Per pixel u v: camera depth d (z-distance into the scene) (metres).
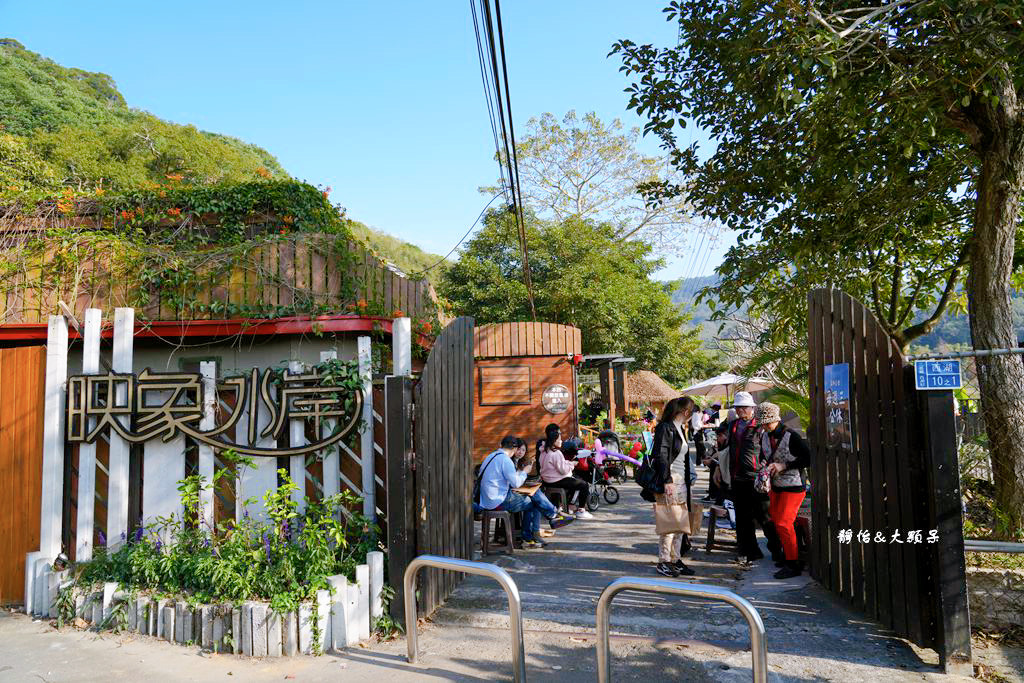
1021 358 5.89
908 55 6.52
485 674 4.43
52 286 9.08
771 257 9.17
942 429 4.41
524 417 14.24
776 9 6.54
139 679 4.48
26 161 32.00
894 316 10.58
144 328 8.72
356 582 5.23
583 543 8.35
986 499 5.93
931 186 8.24
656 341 31.97
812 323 6.30
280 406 5.89
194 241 10.07
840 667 4.38
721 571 6.86
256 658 4.83
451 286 27.70
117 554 5.84
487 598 6.06
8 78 46.88
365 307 8.78
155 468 5.98
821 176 8.20
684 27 8.23
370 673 4.50
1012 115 6.21
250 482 5.86
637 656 4.68
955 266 9.38
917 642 4.58
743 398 7.15
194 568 5.39
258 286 8.98
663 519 6.63
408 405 5.46
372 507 5.82
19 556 6.15
